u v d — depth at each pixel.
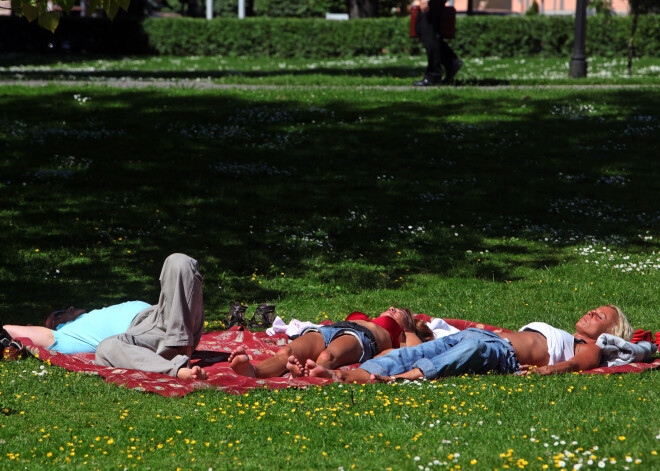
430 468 9.60
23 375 12.89
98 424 11.16
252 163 34.22
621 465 9.46
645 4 60.16
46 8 14.06
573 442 10.22
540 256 24.23
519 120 41.47
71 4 14.98
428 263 23.45
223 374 13.02
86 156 33.88
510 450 9.85
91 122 39.16
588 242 25.67
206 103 43.91
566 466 9.54
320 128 39.94
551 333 14.74
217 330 17.28
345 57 83.88
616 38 79.56
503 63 75.12
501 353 13.90
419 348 13.84
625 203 30.41
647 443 10.17
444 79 52.94
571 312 19.05
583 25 56.00
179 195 29.31
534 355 14.50
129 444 10.47
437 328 16.11
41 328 14.72
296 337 15.90
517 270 22.80
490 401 12.04
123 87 48.16
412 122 41.19
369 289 21.09
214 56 85.88
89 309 18.53
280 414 11.52
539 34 81.44
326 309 19.31
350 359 14.07
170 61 78.50
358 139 38.31
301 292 20.70
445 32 51.09
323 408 11.69
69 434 10.73
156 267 22.16
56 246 23.36
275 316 17.88
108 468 9.69
